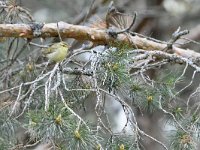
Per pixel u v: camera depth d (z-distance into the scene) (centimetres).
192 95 964
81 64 1068
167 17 1928
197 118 945
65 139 806
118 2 1822
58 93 895
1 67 1191
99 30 1153
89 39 1151
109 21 1166
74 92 938
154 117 1600
